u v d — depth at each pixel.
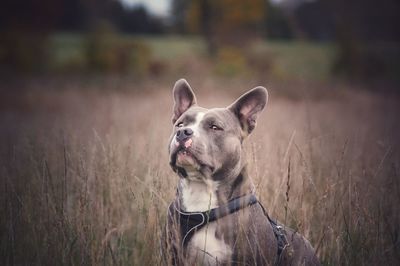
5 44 34.19
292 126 9.71
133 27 75.81
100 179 5.64
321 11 59.75
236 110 4.89
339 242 4.80
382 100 23.31
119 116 11.45
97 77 29.77
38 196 5.39
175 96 5.16
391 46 52.00
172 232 4.41
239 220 4.29
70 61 36.69
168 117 11.27
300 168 5.75
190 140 4.39
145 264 4.89
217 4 49.19
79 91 22.69
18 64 33.81
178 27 74.81
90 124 9.30
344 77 40.03
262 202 5.44
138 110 13.20
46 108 17.27
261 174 5.53
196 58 39.41
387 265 4.71
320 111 16.52
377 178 5.88
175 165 4.48
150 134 8.20
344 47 44.09
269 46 57.00
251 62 39.94
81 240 4.74
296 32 62.81
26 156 6.35
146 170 6.05
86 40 37.44
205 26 50.16
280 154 6.18
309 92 22.77
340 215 5.20
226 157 4.53
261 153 5.79
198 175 4.42
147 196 5.58
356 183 5.38
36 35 35.91
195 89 22.00
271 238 4.46
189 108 4.96
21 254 4.83
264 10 52.78
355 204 5.01
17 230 4.95
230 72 34.25
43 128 8.53
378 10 53.81
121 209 5.58
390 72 43.38
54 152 6.39
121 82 25.23
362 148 7.38
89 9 66.75
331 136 6.99
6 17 37.00
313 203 5.38
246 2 48.44
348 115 16.52
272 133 8.03
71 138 6.86
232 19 48.72
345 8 54.50
